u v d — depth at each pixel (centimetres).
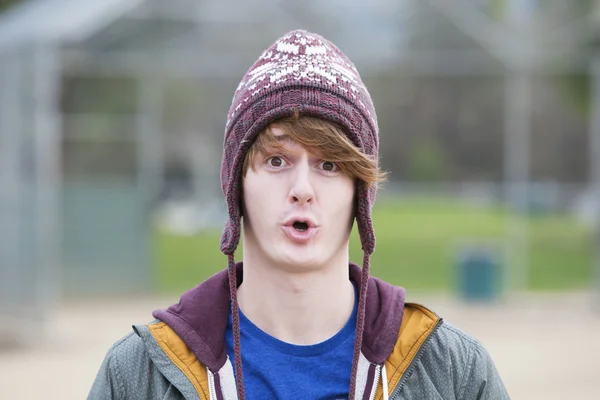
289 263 258
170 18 1858
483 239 3111
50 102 1396
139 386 265
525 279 2130
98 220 1861
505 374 1126
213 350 265
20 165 1416
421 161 3419
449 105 3084
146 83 1938
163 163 2961
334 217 261
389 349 266
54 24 1351
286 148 256
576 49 1864
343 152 255
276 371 261
